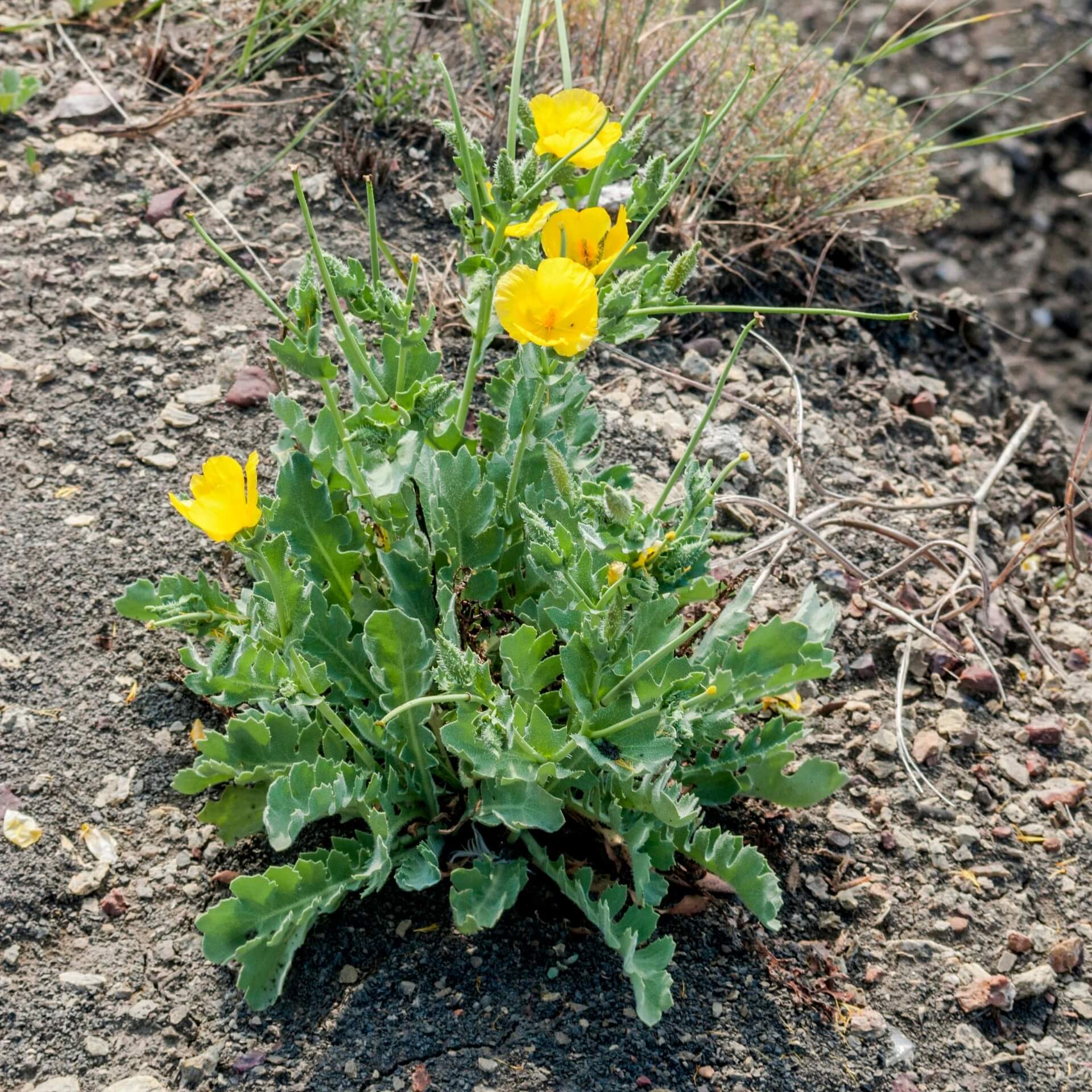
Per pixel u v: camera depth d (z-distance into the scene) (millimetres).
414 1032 1369
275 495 1659
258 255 1861
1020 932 1509
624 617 1350
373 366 1482
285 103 2012
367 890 1362
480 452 1561
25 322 1764
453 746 1322
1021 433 1958
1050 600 1826
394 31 2078
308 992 1389
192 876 1444
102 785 1480
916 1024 1444
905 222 2215
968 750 1637
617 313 1341
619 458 1760
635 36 2002
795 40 2295
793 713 1620
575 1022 1387
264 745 1402
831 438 1899
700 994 1423
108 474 1664
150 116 1984
